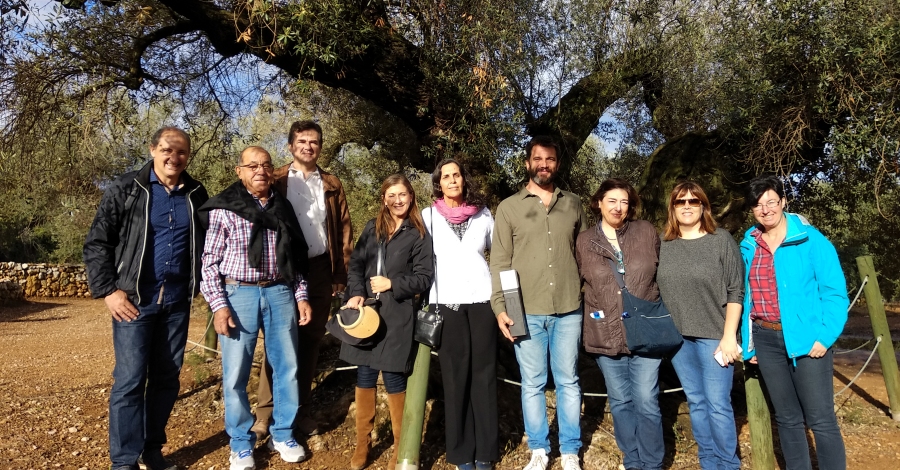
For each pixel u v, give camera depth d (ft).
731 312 10.25
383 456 12.00
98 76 19.48
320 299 12.84
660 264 10.82
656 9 23.50
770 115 19.34
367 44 17.53
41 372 20.72
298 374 12.85
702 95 23.94
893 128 16.85
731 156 21.53
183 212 10.99
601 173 29.86
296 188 12.50
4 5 16.26
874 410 15.92
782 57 18.16
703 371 10.55
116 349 10.61
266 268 11.08
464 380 10.98
